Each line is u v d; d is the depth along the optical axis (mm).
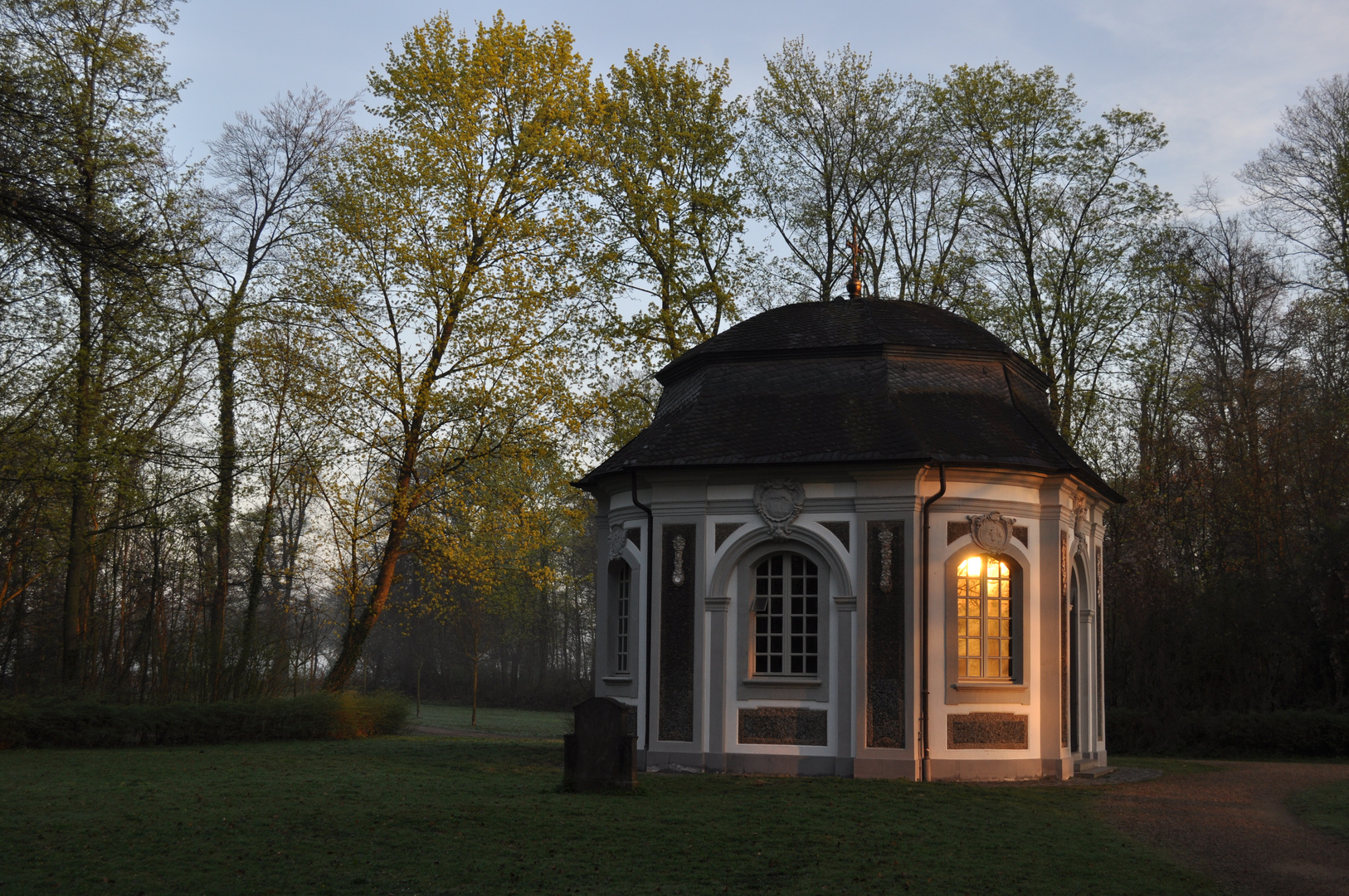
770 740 20203
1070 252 37062
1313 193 37094
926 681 19844
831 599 20250
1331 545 29719
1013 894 10773
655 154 35531
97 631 29547
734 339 23125
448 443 30750
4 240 14656
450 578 31750
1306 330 36500
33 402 27172
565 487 31734
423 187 30766
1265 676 29609
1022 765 20156
